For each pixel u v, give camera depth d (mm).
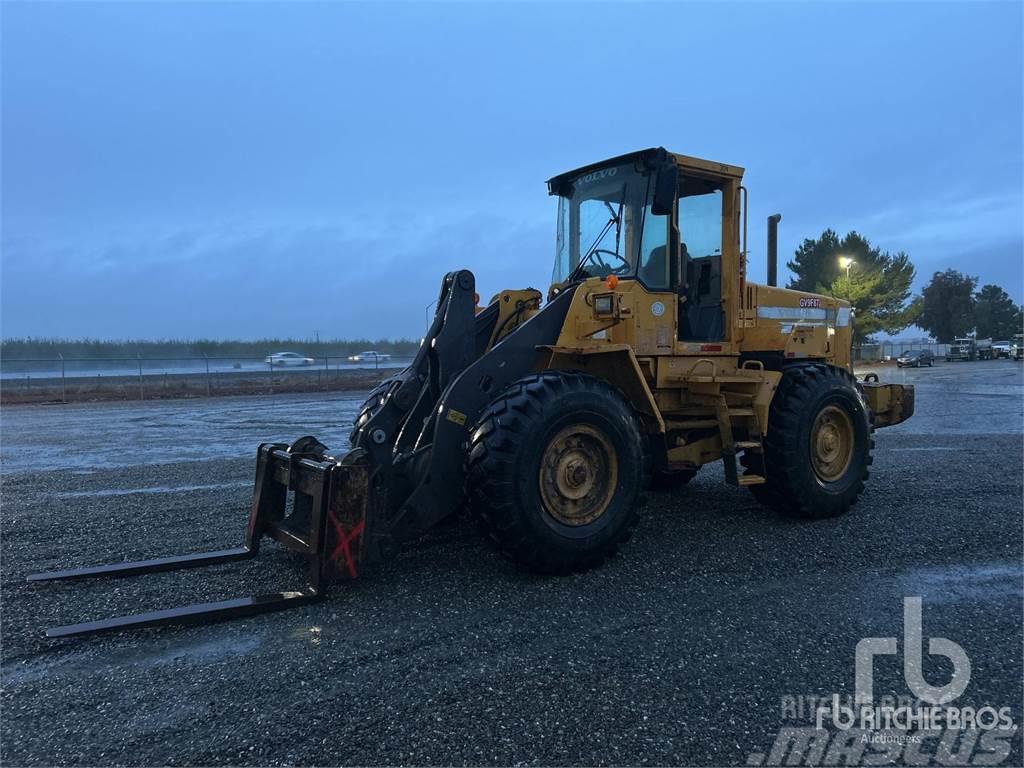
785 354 5984
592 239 5371
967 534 5121
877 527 5332
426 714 2639
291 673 2973
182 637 3354
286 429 12586
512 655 3137
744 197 5559
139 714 2662
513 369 4418
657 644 3254
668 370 5094
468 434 4188
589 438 4270
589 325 4691
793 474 5367
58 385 23500
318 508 3766
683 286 5203
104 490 6949
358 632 3395
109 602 3807
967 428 11648
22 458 9422
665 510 5914
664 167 4746
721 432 5160
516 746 2434
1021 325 89812
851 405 5766
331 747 2430
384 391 5395
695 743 2469
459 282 4680
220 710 2682
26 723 2607
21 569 4395
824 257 50000
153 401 20781
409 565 4379
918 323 82062
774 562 4469
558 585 4035
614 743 2459
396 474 4301
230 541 4977
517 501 3910
